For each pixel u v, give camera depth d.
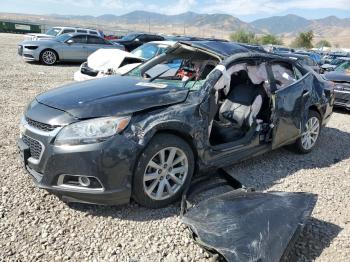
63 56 16.17
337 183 4.59
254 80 4.54
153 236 3.25
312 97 5.28
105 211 3.57
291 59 5.24
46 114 3.39
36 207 3.57
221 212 3.20
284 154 5.52
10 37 31.12
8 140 5.39
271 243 2.88
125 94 3.63
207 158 3.92
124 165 3.23
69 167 3.17
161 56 4.98
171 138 3.53
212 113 3.91
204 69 4.34
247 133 4.46
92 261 2.90
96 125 3.19
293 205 3.34
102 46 17.17
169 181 3.72
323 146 6.12
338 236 3.39
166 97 3.64
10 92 8.95
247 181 4.46
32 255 2.91
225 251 2.79
